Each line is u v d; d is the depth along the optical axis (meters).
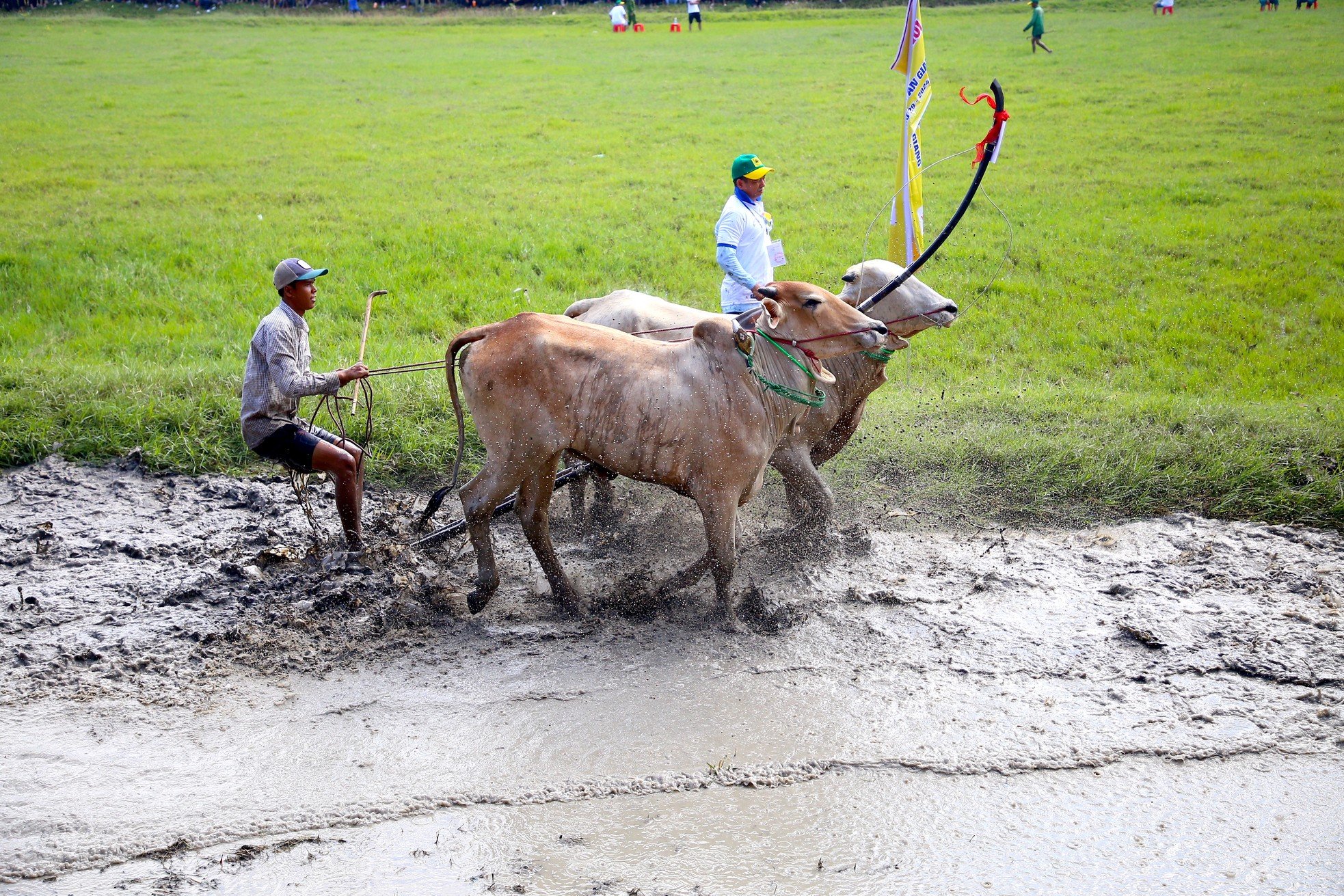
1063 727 4.92
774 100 24.33
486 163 18.47
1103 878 4.03
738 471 5.57
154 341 10.32
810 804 4.41
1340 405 8.61
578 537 6.92
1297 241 13.33
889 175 17.27
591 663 5.45
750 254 6.91
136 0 47.22
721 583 5.76
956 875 4.03
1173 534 6.92
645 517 7.23
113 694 5.07
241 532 6.82
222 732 4.81
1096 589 6.21
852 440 8.02
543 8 48.53
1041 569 6.48
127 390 8.41
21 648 5.36
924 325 6.49
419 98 25.47
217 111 23.39
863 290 6.55
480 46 36.34
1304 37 30.59
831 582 6.32
